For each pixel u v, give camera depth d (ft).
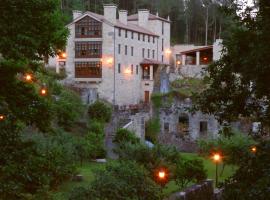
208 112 58.34
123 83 264.52
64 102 174.70
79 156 139.85
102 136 179.73
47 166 54.60
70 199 77.51
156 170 107.65
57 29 57.62
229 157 130.62
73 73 260.01
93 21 255.91
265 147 49.67
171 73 286.05
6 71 53.78
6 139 49.26
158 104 229.66
